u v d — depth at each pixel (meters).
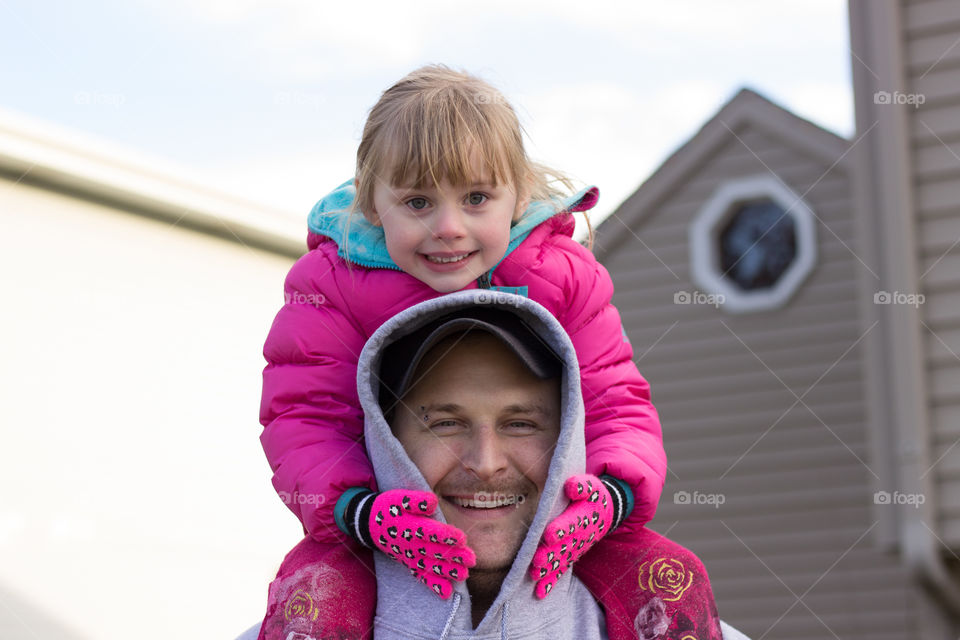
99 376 4.07
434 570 1.51
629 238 7.59
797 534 6.92
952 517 4.32
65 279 4.00
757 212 7.36
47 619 3.71
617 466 1.65
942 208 4.38
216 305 4.55
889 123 4.43
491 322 1.51
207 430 4.42
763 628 6.87
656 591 1.63
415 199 1.64
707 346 7.32
